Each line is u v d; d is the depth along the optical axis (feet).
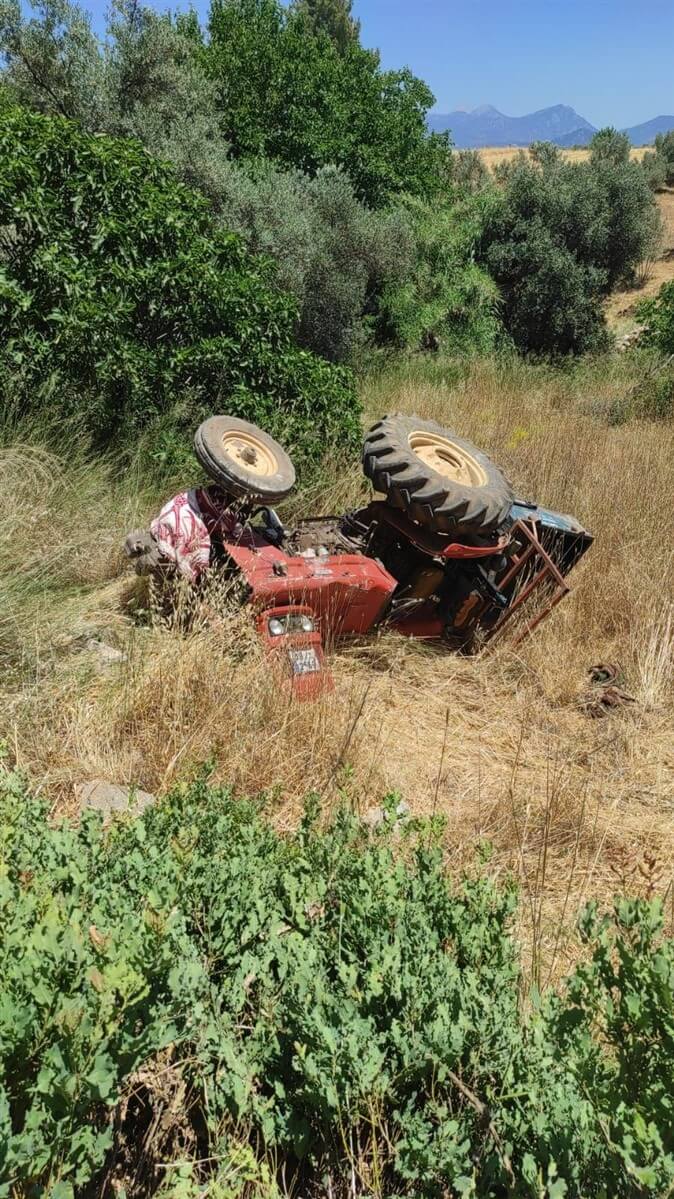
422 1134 6.64
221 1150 6.73
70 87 41.01
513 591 20.36
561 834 13.84
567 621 21.01
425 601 19.86
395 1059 7.14
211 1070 7.15
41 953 6.31
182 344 23.86
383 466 18.48
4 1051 5.69
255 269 26.84
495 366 50.67
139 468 22.18
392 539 19.76
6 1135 5.32
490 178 105.29
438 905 8.92
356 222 48.26
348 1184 6.89
